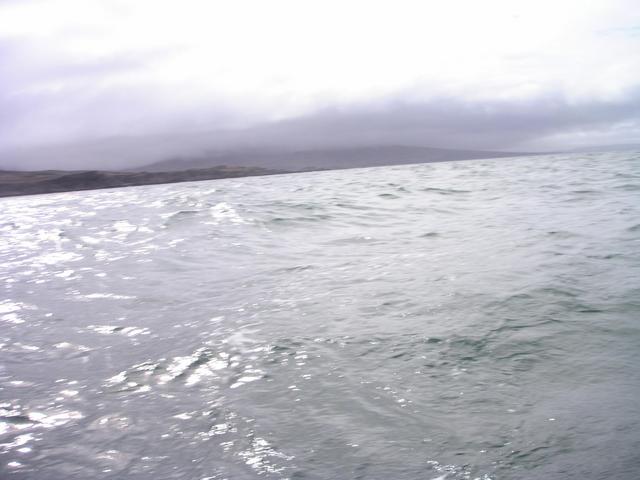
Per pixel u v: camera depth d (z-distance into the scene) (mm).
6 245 10719
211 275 6945
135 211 14953
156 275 7121
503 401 3205
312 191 18859
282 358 4031
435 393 3354
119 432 3117
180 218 12578
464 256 7184
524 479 2447
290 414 3193
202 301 5750
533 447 2699
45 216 15906
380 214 12039
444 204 13328
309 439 2906
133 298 6062
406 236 9094
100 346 4582
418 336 4324
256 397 3439
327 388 3502
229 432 3029
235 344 4371
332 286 6043
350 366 3824
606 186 15086
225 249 8703
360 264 7113
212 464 2729
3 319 5562
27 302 6188
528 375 3535
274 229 10508
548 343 4039
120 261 8219
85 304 5945
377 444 2816
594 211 10523
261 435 2975
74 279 7211
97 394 3641
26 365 4262
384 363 3844
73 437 3100
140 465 2768
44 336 4941
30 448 3008
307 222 11195
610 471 2461
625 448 2627
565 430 2836
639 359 3678
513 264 6520
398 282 6027
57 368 4160
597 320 4453
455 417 3051
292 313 5121
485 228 9383
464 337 4246
